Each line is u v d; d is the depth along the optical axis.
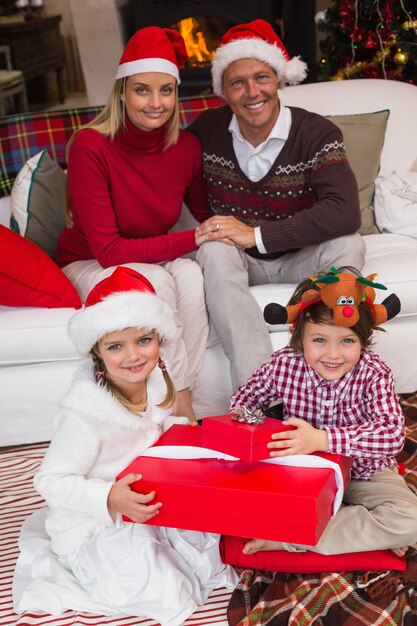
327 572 1.73
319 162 2.40
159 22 4.75
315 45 4.69
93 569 1.67
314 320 1.69
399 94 2.99
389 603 1.63
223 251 2.30
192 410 2.29
